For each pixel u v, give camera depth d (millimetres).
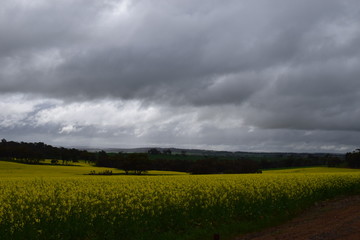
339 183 24656
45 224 12281
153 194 19000
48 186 24125
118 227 12383
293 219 15633
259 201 16781
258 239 11945
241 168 88938
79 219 12914
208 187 21734
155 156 143125
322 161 121375
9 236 11406
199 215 14445
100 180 30047
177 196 16953
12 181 29250
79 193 19562
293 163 121875
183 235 12453
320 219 14445
